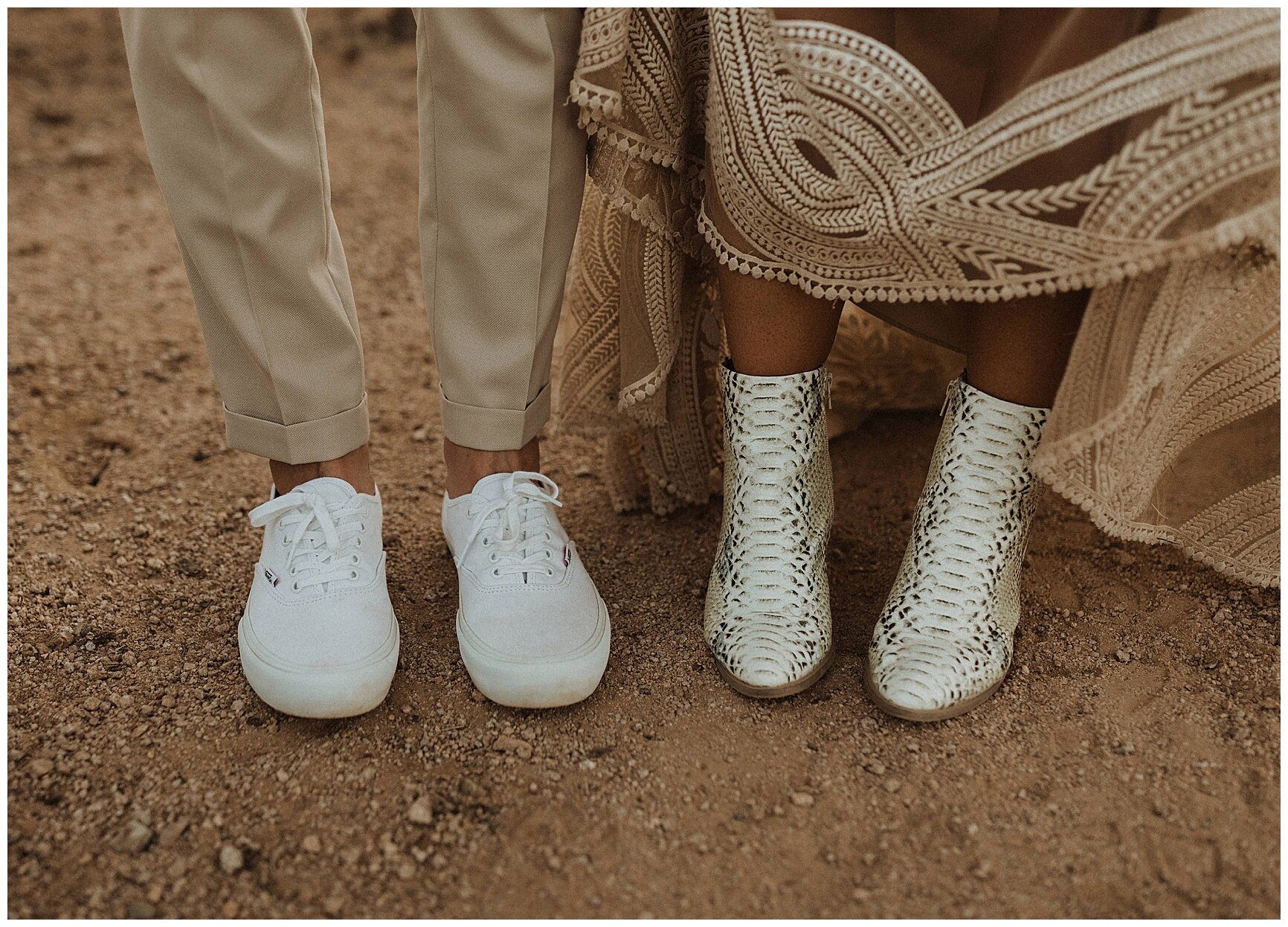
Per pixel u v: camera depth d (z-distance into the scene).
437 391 2.09
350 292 1.30
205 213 1.13
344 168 3.03
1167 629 1.38
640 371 1.37
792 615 1.29
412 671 1.35
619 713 1.28
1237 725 1.22
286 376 1.23
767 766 1.20
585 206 1.40
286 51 1.08
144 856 1.09
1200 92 0.92
